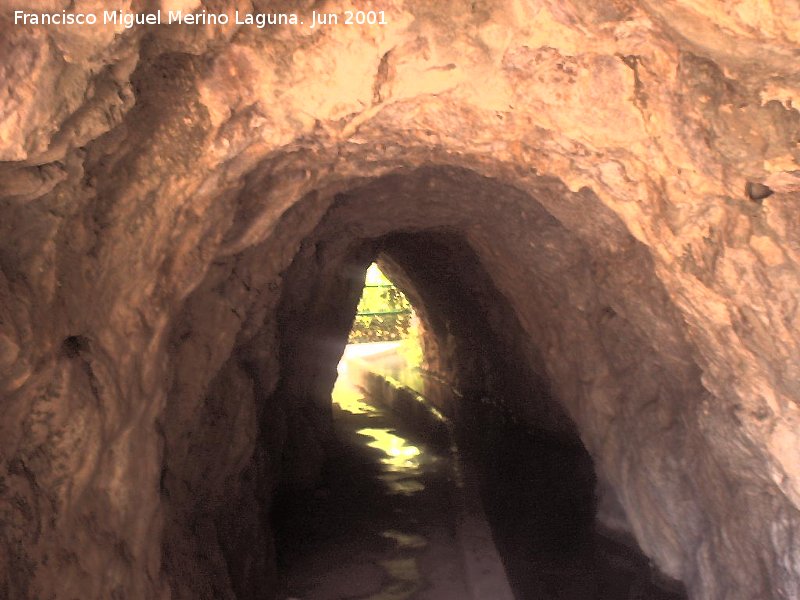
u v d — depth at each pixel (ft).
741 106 7.18
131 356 8.59
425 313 40.22
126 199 7.68
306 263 19.12
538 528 21.03
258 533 15.71
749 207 8.05
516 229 16.06
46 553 7.50
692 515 13.93
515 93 8.71
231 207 10.23
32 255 6.70
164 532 10.58
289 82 8.19
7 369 6.31
